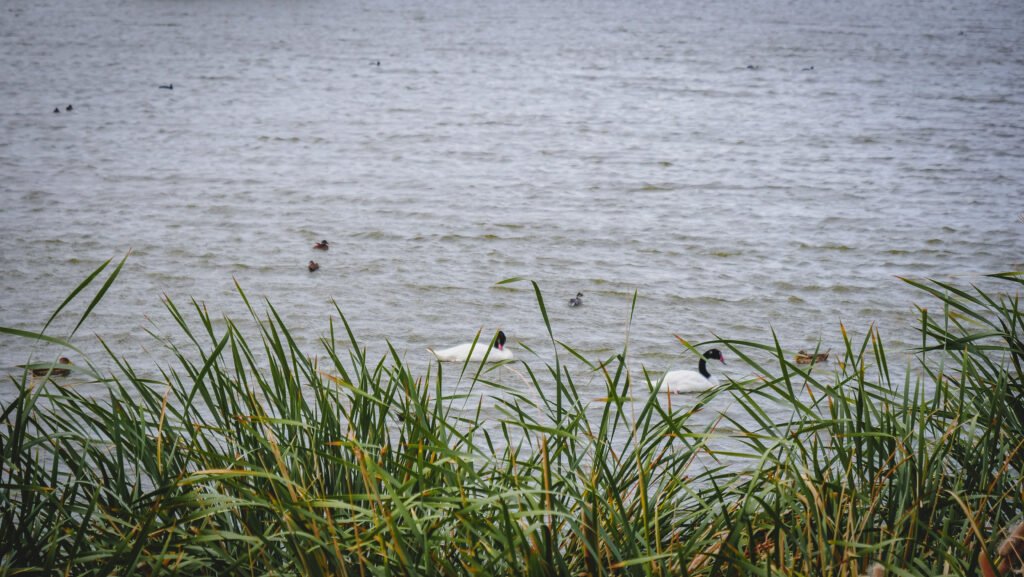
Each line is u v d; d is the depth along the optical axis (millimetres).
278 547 8883
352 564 8258
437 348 39906
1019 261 51531
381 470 7902
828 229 57469
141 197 63125
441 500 7992
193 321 41875
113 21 176375
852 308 44469
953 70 129375
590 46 155875
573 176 71500
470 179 70375
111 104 98500
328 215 59875
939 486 8969
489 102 105250
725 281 48281
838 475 9469
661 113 99375
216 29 171125
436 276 48688
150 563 7910
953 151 80688
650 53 147500
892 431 9836
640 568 8211
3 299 43625
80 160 73312
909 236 55781
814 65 134625
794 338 41156
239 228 56656
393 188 67188
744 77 124250
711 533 9133
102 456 9695
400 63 134625
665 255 52562
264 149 79688
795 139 85875
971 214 60750
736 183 69562
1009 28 180875
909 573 7855
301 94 108375
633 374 37188
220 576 8164
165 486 8539
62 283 46125
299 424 8750
